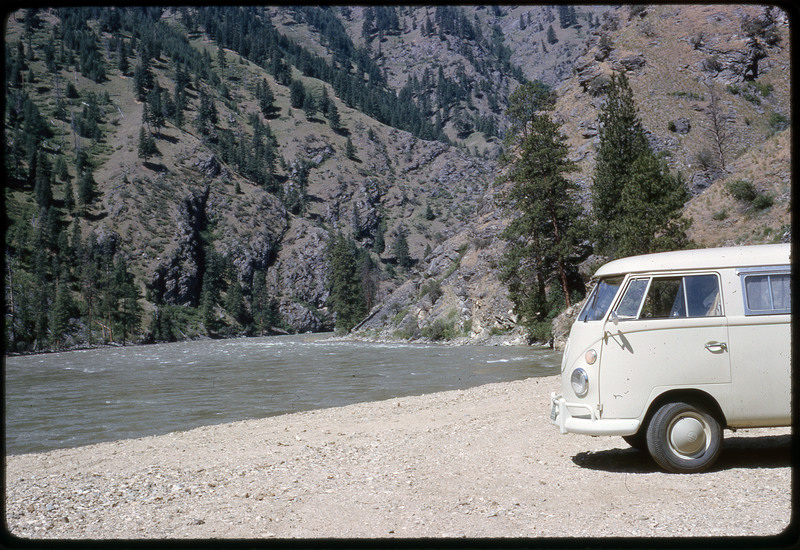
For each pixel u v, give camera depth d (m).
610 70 89.81
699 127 80.56
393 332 84.31
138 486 7.78
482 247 76.00
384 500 6.56
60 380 36.22
